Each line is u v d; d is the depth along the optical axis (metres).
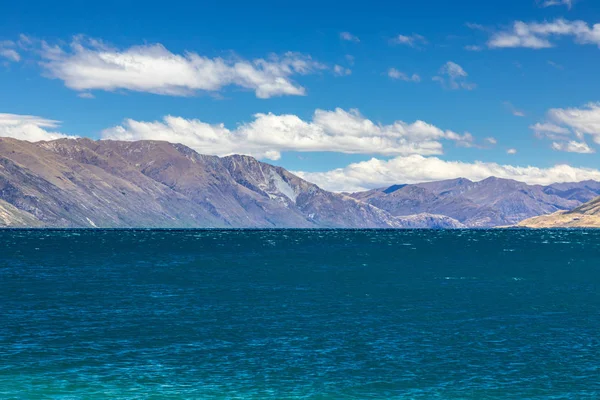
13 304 96.56
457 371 59.53
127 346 68.25
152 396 52.03
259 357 63.91
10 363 60.91
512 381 56.62
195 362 62.00
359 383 55.78
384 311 91.69
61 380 55.84
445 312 90.94
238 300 102.56
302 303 99.50
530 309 94.12
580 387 55.06
